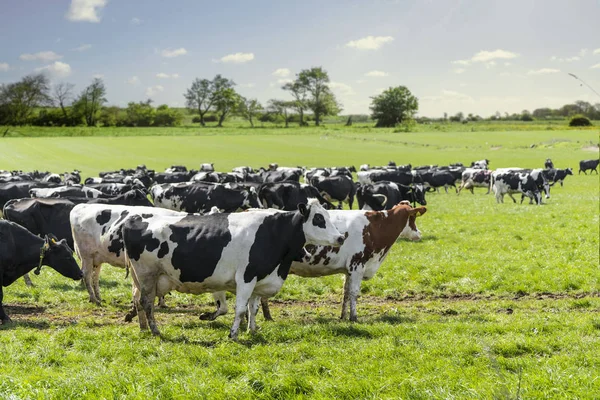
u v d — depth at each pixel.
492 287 14.95
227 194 23.64
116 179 34.06
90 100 165.38
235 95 182.50
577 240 20.69
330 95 180.38
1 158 76.62
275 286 10.76
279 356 9.17
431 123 196.75
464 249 19.48
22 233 12.25
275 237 10.49
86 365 8.59
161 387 7.70
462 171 52.56
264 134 127.25
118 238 13.08
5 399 7.21
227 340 10.16
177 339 10.28
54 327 11.23
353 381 7.91
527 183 36.47
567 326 10.93
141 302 10.54
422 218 27.95
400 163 76.75
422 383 7.82
